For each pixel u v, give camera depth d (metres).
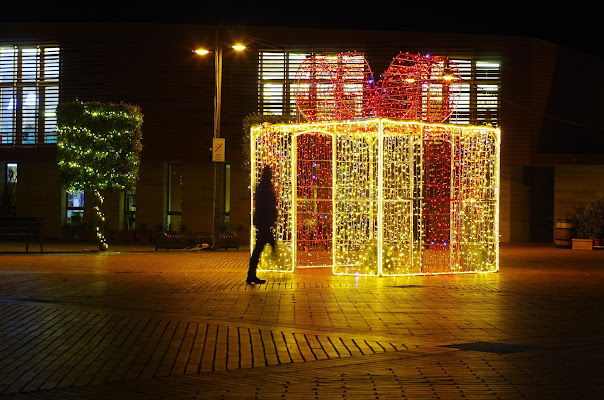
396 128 16.56
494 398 6.10
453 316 10.35
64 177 25.23
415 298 12.25
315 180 25.30
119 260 20.20
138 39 30.92
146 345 8.22
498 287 13.95
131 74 30.95
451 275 16.41
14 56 31.61
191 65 30.92
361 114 16.66
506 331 9.20
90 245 27.89
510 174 32.03
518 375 6.86
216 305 11.30
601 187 31.69
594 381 6.65
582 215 28.09
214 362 7.38
